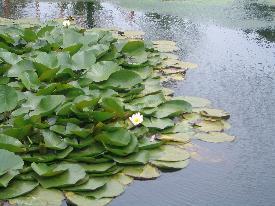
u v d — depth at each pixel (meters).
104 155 3.14
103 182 2.93
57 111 3.44
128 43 4.93
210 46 5.96
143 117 3.69
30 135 3.25
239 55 5.65
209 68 5.20
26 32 5.08
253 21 7.09
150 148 3.37
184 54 5.62
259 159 3.40
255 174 3.21
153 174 3.09
